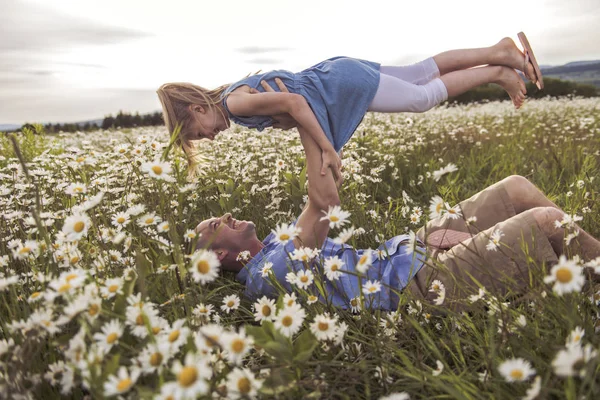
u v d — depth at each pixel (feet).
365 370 5.30
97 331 4.57
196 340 4.49
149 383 4.43
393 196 14.28
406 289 6.31
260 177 13.70
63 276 4.89
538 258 6.41
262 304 5.60
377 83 9.00
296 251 5.99
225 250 8.37
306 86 8.62
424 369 5.28
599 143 19.29
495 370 4.75
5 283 5.29
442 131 24.58
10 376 4.49
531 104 44.27
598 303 5.80
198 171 10.39
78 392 5.20
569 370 3.47
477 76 9.98
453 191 11.68
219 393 4.14
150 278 6.15
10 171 13.30
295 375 4.75
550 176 14.80
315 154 8.10
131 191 10.05
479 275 6.72
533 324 5.15
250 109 8.34
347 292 7.21
